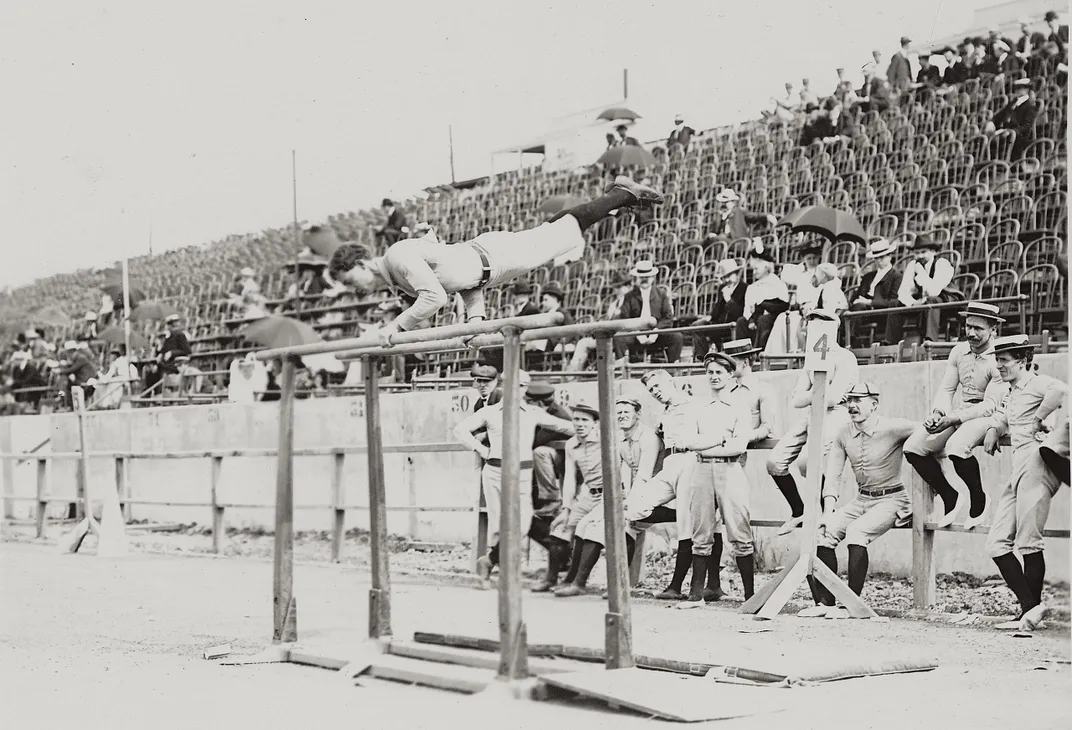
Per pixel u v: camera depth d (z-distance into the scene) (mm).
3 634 10023
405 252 8133
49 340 34188
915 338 14203
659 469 12016
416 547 16641
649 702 6312
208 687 7660
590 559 11688
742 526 10898
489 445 12867
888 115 21109
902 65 21109
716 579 11258
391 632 8617
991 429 9656
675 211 22781
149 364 26641
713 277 19531
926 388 11523
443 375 19938
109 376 26016
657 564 13617
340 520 15828
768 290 14461
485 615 10508
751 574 10953
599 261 22141
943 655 8000
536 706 6680
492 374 12727
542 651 7922
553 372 14953
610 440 7273
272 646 8742
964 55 20344
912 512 10305
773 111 22562
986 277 16438
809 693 6750
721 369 10930
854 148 21328
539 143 26281
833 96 21719
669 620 9805
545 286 17000
